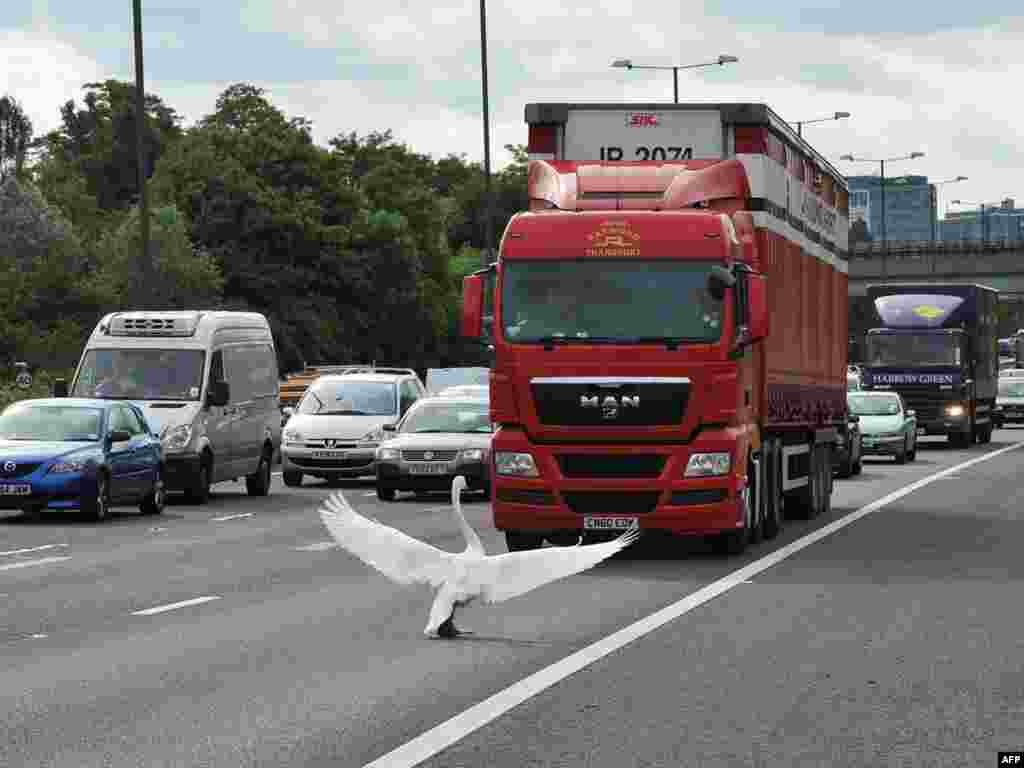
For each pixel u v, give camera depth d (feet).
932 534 93.91
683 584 68.85
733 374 77.51
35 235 389.80
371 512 114.21
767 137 86.84
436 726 38.55
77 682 45.16
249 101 439.22
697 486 76.74
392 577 46.52
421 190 478.18
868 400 187.73
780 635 53.67
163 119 555.28
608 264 77.87
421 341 427.33
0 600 64.85
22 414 110.22
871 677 45.57
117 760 35.04
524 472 77.51
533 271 78.13
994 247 448.65
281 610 61.21
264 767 34.24
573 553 45.83
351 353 408.05
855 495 129.80
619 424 76.74
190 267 370.53
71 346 342.85
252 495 134.62
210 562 80.12
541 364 77.25
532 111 86.43
